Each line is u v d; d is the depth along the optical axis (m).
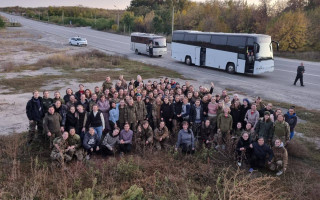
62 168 7.50
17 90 17.23
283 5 46.72
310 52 34.88
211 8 55.91
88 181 7.32
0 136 9.91
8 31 67.19
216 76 22.91
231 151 8.76
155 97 11.05
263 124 8.98
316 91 18.14
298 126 11.81
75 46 43.16
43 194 6.55
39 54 33.81
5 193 6.38
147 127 9.24
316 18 37.91
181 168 8.12
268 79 21.83
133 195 5.91
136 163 8.23
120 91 11.07
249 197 6.04
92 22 92.50
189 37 27.70
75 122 9.06
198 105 10.05
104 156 8.80
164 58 33.28
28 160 8.33
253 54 21.72
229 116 9.41
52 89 17.80
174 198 6.63
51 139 8.88
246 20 45.78
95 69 25.12
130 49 38.88
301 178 7.79
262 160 8.18
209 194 6.87
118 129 8.82
